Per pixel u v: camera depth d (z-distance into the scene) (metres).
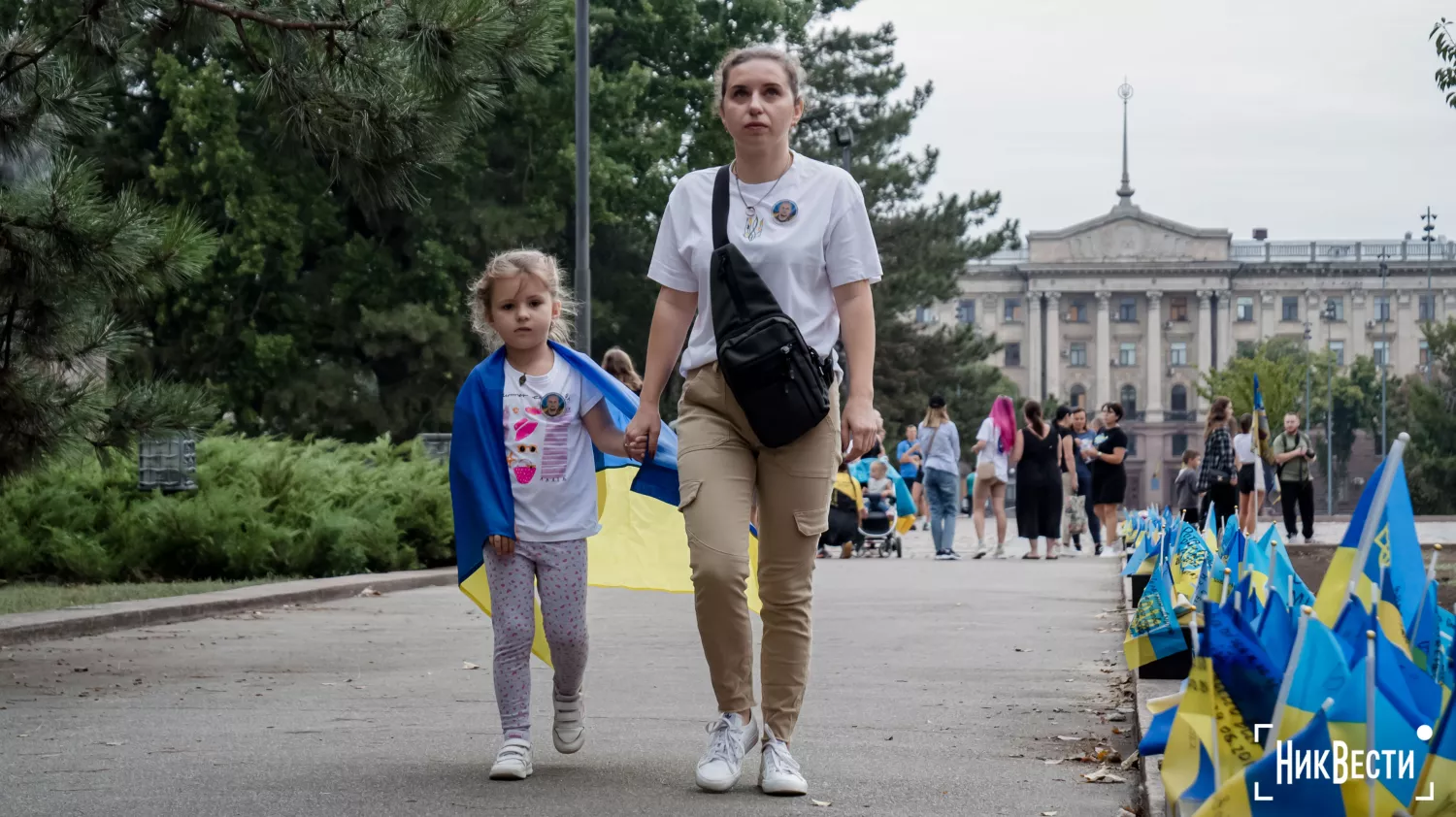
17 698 7.30
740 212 4.84
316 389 34.41
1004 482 20.27
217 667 8.57
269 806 4.73
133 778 5.21
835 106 51.94
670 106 36.66
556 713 5.39
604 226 38.84
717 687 4.92
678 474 5.01
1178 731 3.51
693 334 4.90
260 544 15.44
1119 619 11.16
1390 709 2.92
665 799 4.81
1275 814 2.96
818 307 4.85
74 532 15.39
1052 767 5.43
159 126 34.47
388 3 8.47
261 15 8.62
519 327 5.11
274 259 34.16
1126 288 126.25
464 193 35.06
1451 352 88.19
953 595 13.54
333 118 8.59
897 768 5.39
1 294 8.19
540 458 5.11
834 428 4.86
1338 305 128.50
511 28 8.44
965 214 53.84
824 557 20.69
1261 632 3.41
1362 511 3.42
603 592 14.12
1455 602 9.07
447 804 4.73
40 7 8.95
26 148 8.98
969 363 67.88
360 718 6.60
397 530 16.67
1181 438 126.50
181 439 9.06
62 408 8.46
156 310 33.16
